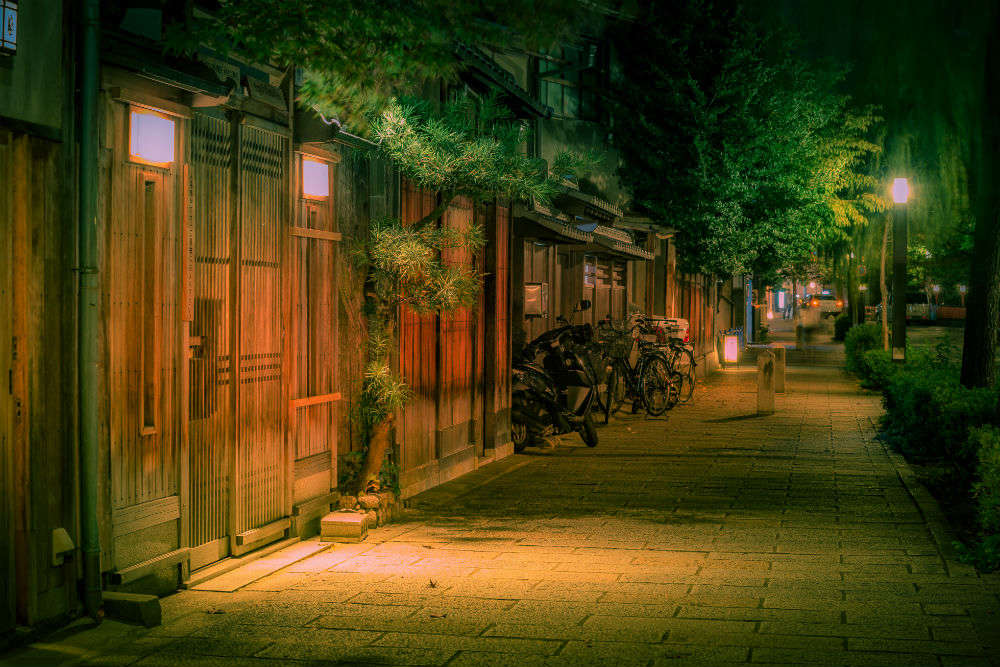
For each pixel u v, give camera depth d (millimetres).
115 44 5809
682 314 25062
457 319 11547
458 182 8695
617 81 21766
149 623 5586
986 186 12945
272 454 7648
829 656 4859
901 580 6488
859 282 40344
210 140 6766
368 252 8633
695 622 5516
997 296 12930
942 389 12219
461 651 5074
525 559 7281
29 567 5266
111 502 5836
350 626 5559
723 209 22359
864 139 24578
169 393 6344
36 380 5262
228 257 7000
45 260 5301
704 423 16391
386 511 8773
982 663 4723
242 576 6758
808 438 14414
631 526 8516
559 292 17234
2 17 4863
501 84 12102
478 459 12133
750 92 22094
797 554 7332
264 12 5891
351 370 8875
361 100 6965
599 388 15844
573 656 4949
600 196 21422
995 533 7203
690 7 21844
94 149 5508
